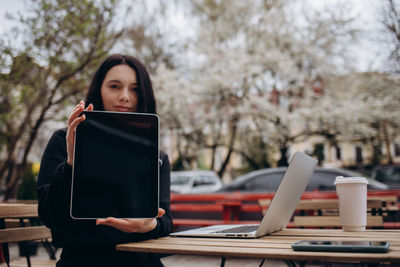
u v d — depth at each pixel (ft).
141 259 4.96
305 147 71.41
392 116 54.65
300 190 5.49
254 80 60.13
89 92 5.68
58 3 23.09
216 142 66.90
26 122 25.86
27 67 23.85
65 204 4.34
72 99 27.53
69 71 24.61
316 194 18.33
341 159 99.96
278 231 5.48
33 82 24.71
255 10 60.13
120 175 3.96
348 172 24.23
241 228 5.39
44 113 24.99
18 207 6.72
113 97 5.62
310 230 5.57
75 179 3.83
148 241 4.44
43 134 32.94
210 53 61.31
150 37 54.44
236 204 18.24
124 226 4.00
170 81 60.85
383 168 42.32
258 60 58.70
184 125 63.62
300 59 59.47
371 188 24.56
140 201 3.97
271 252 3.41
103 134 3.99
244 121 62.18
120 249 4.06
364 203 5.40
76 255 4.87
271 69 60.39
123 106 5.60
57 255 18.48
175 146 69.56
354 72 57.57
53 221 4.50
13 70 23.04
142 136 4.09
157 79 60.08
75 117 3.90
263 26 60.85
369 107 55.21
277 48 60.23
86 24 23.80
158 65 62.54
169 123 63.87
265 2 59.21
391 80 53.42
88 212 3.81
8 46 22.34
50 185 4.25
